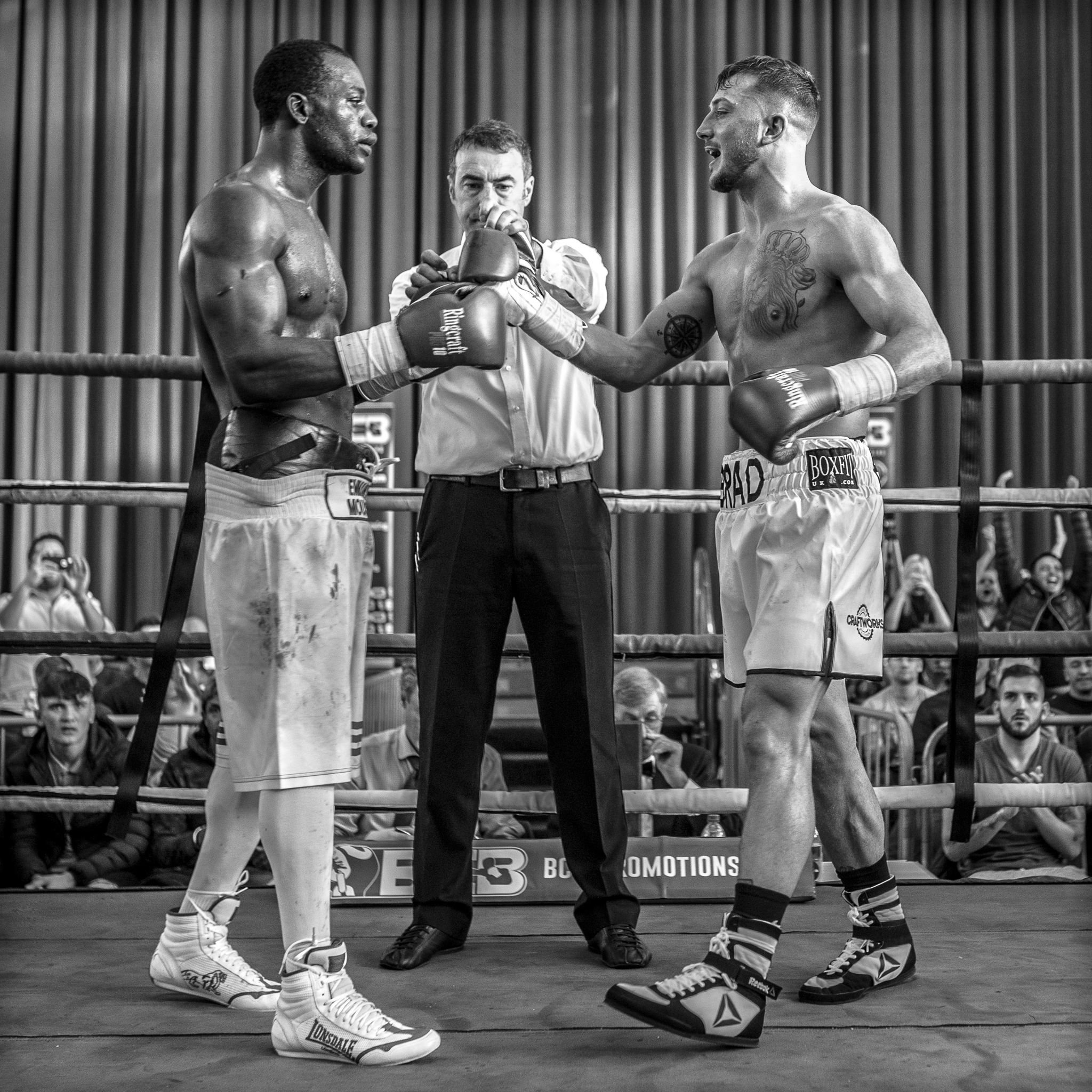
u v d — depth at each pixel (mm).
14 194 7715
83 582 6746
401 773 3902
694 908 2604
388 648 2699
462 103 7742
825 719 2021
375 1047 1641
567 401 2346
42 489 2707
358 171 1908
